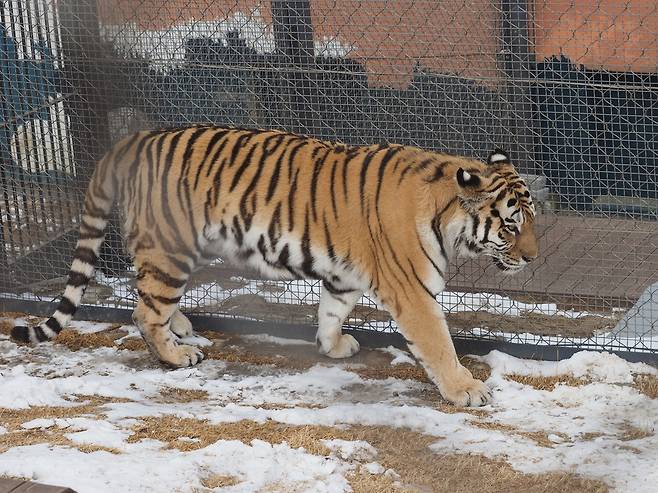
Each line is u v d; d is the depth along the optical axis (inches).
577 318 478.0
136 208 430.0
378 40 503.8
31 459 320.5
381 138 513.7
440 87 507.5
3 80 518.0
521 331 464.1
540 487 323.6
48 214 527.5
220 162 422.9
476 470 334.3
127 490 302.8
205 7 504.1
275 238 419.2
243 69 490.9
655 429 368.5
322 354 447.8
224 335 474.3
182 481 312.3
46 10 510.0
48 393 398.3
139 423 368.5
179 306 498.6
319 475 324.2
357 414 376.5
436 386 414.9
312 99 510.0
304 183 414.3
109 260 528.4
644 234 518.6
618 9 504.7
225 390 414.6
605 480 327.9
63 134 522.9
